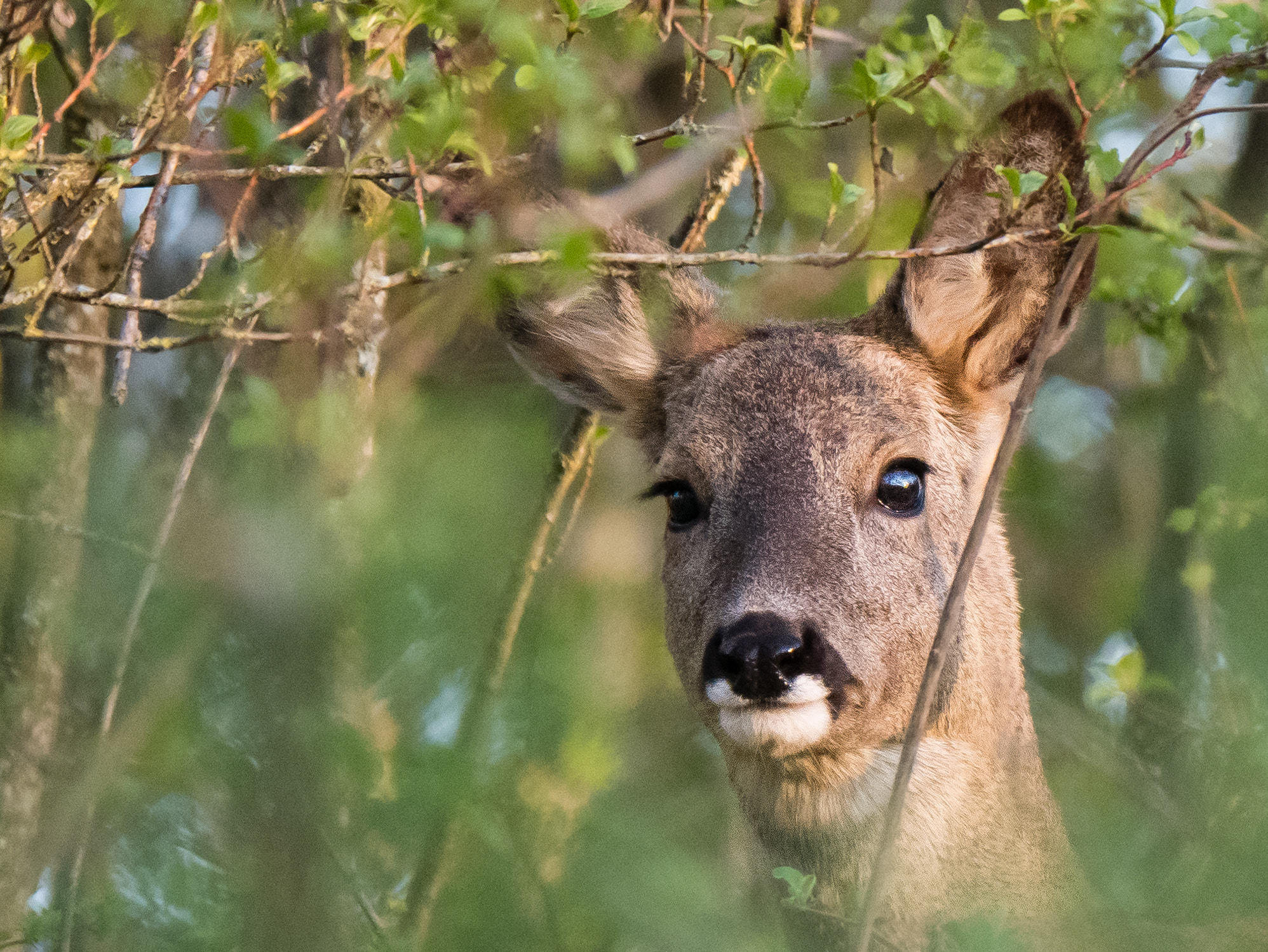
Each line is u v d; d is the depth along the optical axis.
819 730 9.48
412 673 9.55
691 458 10.48
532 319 11.87
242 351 11.81
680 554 10.57
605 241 10.94
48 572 11.82
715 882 9.92
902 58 12.38
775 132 13.02
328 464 9.61
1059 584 15.88
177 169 9.84
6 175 8.86
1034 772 10.78
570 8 9.44
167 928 9.96
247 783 9.10
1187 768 12.53
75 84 10.05
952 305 10.92
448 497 10.26
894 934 10.02
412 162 9.19
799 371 10.58
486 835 9.11
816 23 12.95
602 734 10.21
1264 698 11.23
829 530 9.94
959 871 10.06
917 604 10.11
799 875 9.23
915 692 10.07
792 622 9.43
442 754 8.88
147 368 13.77
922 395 10.66
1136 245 11.66
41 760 11.72
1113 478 16.41
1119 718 13.66
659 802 10.34
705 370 11.11
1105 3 10.77
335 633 8.75
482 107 9.63
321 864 8.31
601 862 9.04
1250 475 11.88
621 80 11.52
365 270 9.98
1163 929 10.05
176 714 9.95
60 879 10.70
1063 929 10.07
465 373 13.55
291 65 9.39
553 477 11.74
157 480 12.59
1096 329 16.66
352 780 8.62
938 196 10.82
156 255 13.45
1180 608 13.39
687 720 14.05
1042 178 10.09
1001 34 12.92
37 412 11.97
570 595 12.40
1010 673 10.76
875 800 10.08
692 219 12.61
